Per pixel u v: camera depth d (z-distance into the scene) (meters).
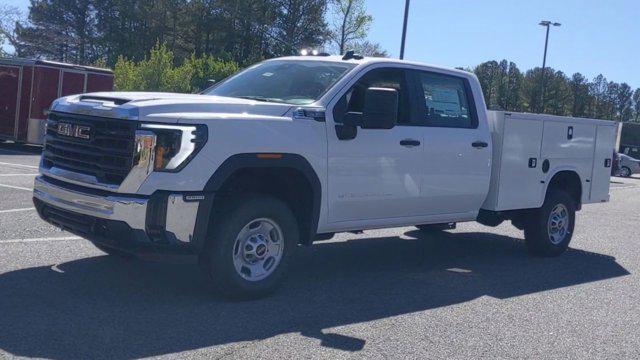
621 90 108.81
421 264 8.65
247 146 6.04
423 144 7.59
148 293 6.39
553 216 9.62
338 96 6.90
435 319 6.31
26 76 21.91
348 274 7.81
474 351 5.52
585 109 95.75
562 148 9.51
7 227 8.80
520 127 8.80
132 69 36.97
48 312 5.67
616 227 13.48
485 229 11.97
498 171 8.59
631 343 6.00
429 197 7.77
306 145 6.48
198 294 6.46
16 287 6.27
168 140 5.70
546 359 5.47
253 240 6.30
